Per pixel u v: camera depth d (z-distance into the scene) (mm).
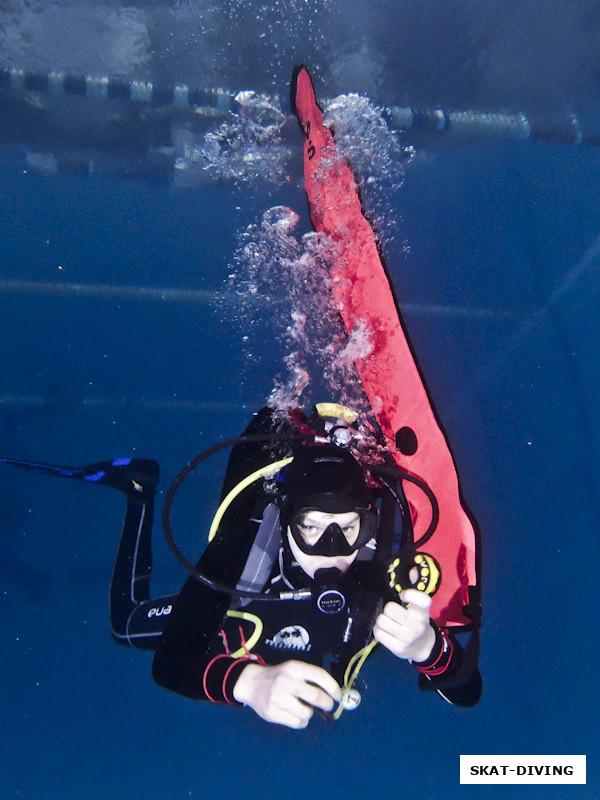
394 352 2037
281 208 3717
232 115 3574
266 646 1635
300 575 1529
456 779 1925
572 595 2418
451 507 1768
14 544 2611
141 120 3570
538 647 2279
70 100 3471
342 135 3416
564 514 2672
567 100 3805
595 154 3805
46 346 3430
